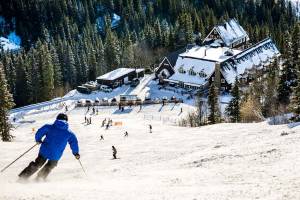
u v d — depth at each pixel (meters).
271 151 18.39
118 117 79.19
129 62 123.62
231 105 69.81
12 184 10.10
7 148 39.50
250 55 111.88
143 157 30.70
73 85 118.31
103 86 101.25
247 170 13.87
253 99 70.38
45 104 92.56
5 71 108.94
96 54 124.94
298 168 12.79
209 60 103.31
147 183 11.85
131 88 102.94
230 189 9.99
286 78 68.94
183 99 93.06
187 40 131.50
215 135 39.91
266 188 9.84
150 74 113.25
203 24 149.00
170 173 14.98
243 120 68.31
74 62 119.31
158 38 132.38
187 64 104.81
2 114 58.81
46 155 10.78
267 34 139.38
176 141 40.03
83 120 74.44
